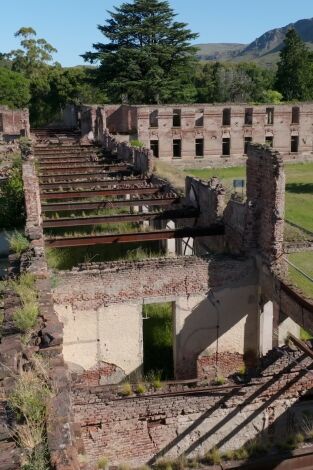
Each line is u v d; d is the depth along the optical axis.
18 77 80.81
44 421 6.96
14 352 8.67
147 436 11.75
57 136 57.16
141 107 55.19
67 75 82.19
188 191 23.77
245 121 60.09
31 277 12.45
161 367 17.73
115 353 16.53
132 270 16.05
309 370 12.36
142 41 71.00
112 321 16.28
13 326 9.73
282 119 59.78
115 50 69.81
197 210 22.11
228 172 55.47
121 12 70.00
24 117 59.25
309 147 61.69
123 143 38.19
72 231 29.39
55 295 15.59
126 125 61.12
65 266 23.84
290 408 12.62
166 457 12.00
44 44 103.06
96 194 25.92
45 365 8.37
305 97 87.00
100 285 15.89
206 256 16.67
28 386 7.54
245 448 11.73
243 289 16.97
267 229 15.87
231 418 12.24
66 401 7.40
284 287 14.88
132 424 11.56
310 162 61.84
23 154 29.19
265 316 17.12
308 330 13.55
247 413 12.32
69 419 7.04
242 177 51.56
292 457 11.20
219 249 20.33
